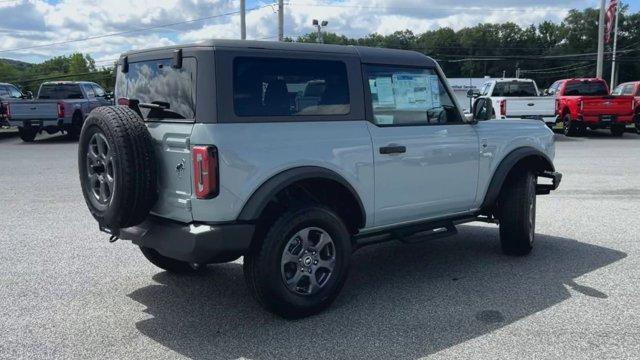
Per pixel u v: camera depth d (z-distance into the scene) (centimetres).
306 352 391
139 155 408
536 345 396
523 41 10412
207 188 395
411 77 520
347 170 465
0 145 1927
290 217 428
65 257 620
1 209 870
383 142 489
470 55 10025
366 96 482
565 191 984
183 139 408
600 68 2973
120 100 491
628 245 649
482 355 382
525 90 2075
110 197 427
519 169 607
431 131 529
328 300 458
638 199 908
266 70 427
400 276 554
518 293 499
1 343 408
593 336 408
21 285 531
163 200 432
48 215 828
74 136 2119
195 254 407
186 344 406
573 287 511
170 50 430
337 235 456
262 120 421
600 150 1619
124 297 501
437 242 686
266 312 464
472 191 571
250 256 428
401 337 412
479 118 566
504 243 614
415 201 524
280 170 426
